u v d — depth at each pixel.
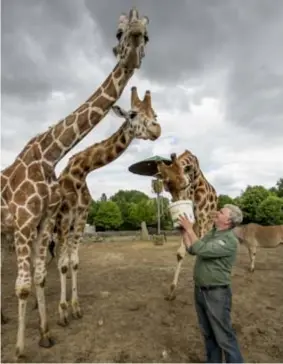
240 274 8.68
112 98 4.94
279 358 4.47
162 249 15.39
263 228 9.15
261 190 27.56
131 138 5.80
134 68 4.86
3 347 4.66
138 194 59.38
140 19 4.52
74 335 5.05
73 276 5.86
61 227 5.67
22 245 4.34
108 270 9.73
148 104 5.55
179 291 7.02
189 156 6.69
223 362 4.14
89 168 5.95
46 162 4.69
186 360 4.40
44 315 4.73
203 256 3.87
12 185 4.50
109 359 4.39
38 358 4.37
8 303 6.68
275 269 9.47
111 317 5.68
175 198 5.66
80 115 4.87
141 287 7.45
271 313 5.94
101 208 35.38
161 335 5.07
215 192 7.34
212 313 3.85
